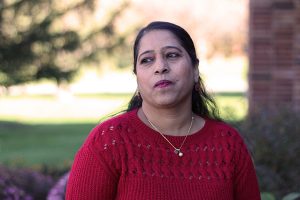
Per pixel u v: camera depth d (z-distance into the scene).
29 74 17.31
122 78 49.00
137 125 2.66
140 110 2.75
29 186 6.61
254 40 8.81
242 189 2.79
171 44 2.67
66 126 21.78
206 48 35.34
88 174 2.60
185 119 2.71
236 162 2.74
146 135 2.64
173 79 2.64
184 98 2.69
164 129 2.68
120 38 18.45
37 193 6.64
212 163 2.68
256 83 8.82
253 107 7.88
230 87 40.31
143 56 2.69
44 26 16.48
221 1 34.84
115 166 2.59
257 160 6.15
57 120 24.00
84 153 2.63
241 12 34.66
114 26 18.39
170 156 2.63
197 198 2.59
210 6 34.88
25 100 34.66
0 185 6.03
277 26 8.76
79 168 2.62
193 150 2.67
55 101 33.34
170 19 34.47
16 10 16.20
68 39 16.98
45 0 16.48
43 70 17.17
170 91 2.63
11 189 6.04
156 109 2.67
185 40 2.72
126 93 38.84
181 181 2.61
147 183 2.57
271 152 6.22
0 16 16.16
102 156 2.59
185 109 2.71
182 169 2.63
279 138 6.26
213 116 2.94
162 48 2.67
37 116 25.77
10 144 16.83
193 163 2.65
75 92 39.97
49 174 8.27
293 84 8.75
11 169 6.72
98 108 28.58
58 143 16.94
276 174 6.04
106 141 2.61
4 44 16.42
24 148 15.94
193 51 2.75
